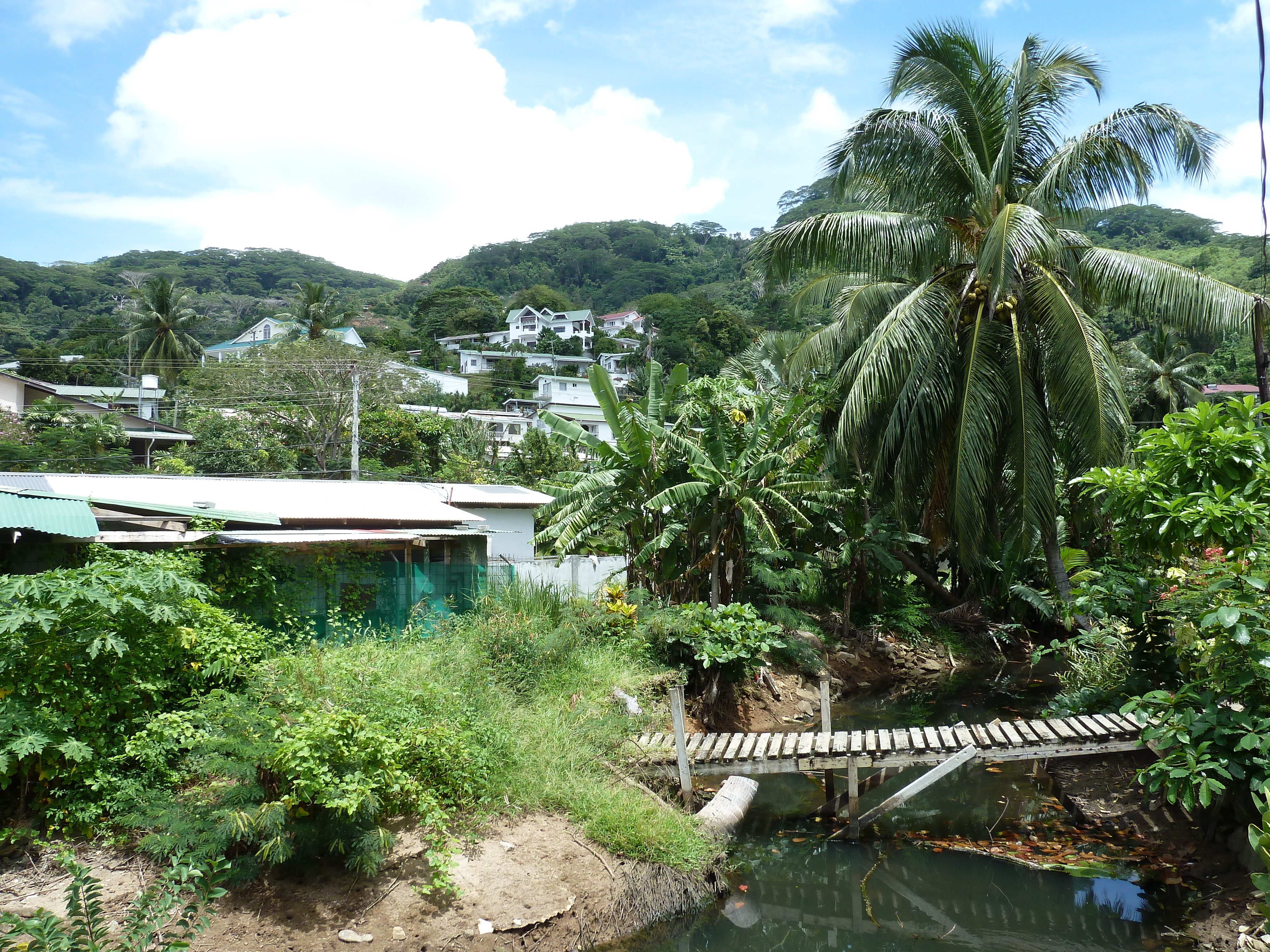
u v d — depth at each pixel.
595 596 14.90
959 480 16.25
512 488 21.44
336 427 35.72
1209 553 8.84
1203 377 38.50
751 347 28.72
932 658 21.50
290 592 11.15
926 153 16.83
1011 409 16.61
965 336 17.27
